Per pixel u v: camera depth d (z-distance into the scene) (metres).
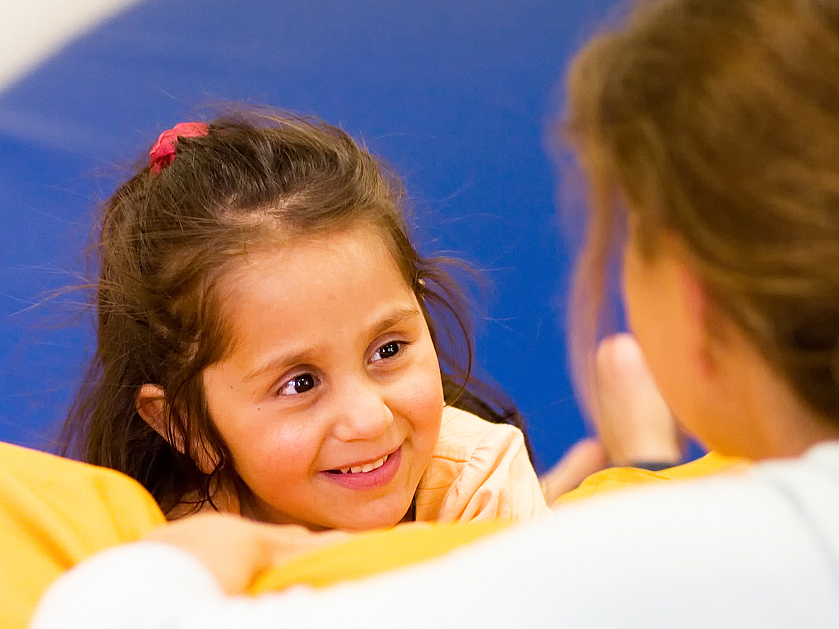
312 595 0.76
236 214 1.81
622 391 2.40
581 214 0.97
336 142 2.08
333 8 3.76
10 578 0.98
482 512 2.03
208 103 3.27
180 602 0.80
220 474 1.94
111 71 3.53
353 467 1.80
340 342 1.73
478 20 3.67
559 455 2.64
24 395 2.69
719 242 0.78
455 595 0.69
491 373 2.83
